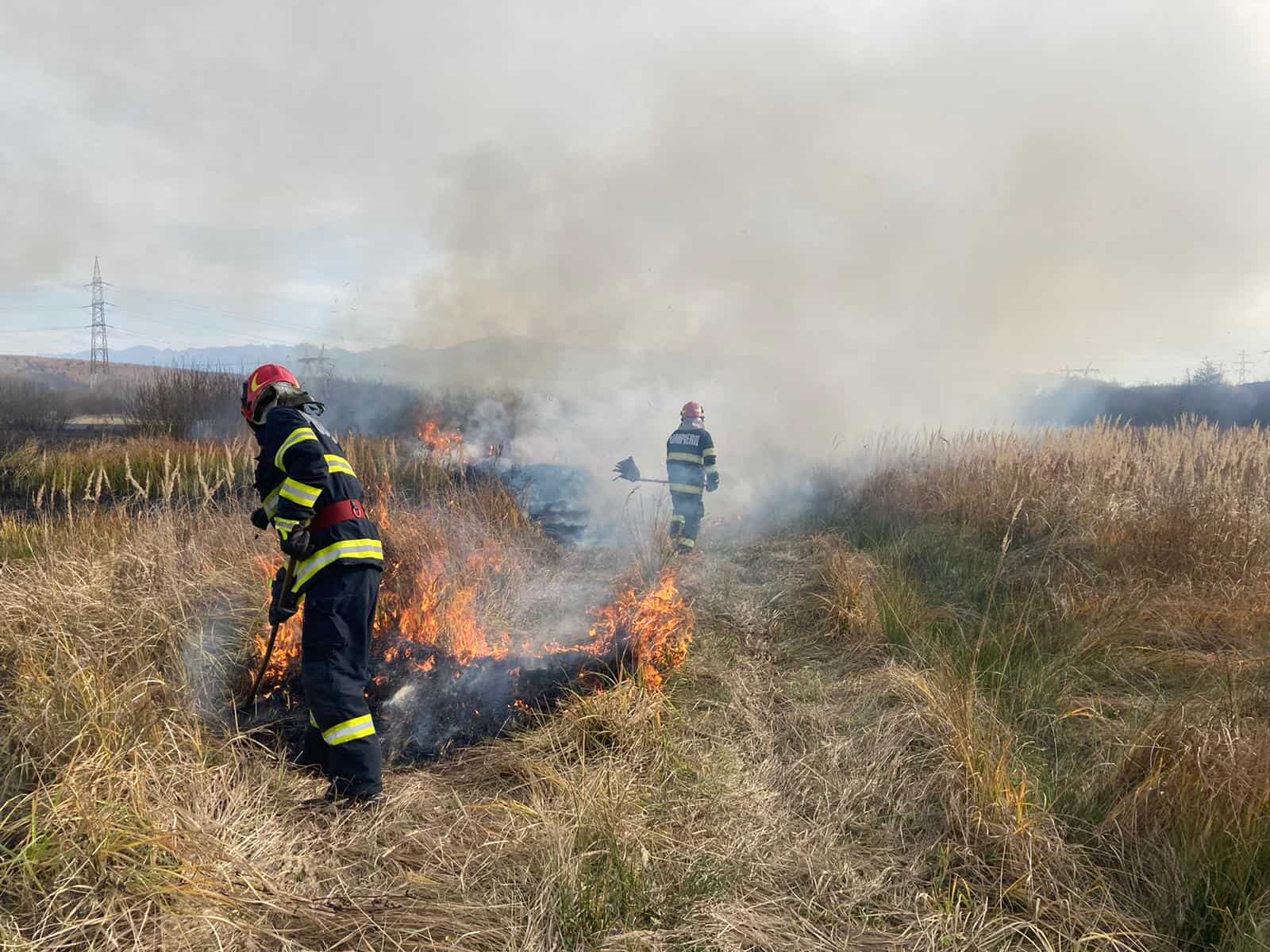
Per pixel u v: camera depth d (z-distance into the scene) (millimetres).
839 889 2508
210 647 3904
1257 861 2416
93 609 3881
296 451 2967
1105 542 5734
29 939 2043
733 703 3867
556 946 2176
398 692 3584
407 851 2611
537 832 2648
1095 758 3219
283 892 2320
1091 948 2271
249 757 3137
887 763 3232
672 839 2697
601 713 3461
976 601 5277
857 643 4641
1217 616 4523
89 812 2332
